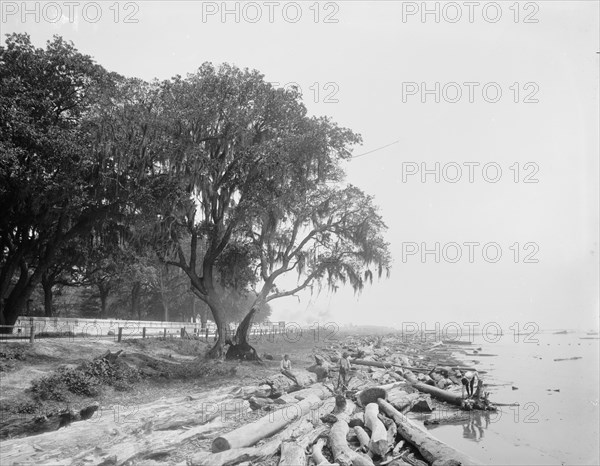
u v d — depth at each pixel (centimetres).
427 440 1020
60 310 6125
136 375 1814
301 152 2828
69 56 2500
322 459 878
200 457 862
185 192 2586
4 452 915
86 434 1011
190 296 6359
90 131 2459
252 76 2814
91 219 2669
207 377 2028
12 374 1725
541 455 1004
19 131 2269
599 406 1598
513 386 2098
